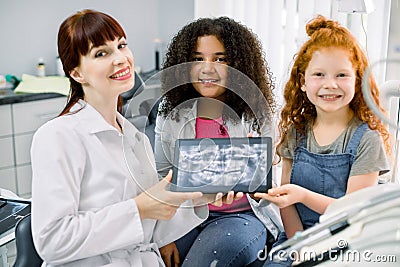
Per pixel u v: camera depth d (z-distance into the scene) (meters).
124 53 1.04
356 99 1.11
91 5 2.98
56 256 0.98
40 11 2.82
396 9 1.73
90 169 1.06
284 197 1.02
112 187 1.06
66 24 1.03
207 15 2.48
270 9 2.24
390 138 1.17
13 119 2.41
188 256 1.20
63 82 2.66
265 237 1.27
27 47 2.82
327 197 1.05
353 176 1.10
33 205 1.00
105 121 1.07
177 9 3.07
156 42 3.15
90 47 1.00
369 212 0.67
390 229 0.68
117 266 1.04
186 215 1.17
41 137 1.03
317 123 1.18
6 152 2.43
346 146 1.13
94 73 1.01
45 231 0.97
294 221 1.15
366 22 1.83
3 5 2.70
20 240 1.10
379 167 1.09
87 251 0.98
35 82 2.64
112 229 0.99
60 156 1.00
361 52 1.07
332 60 1.04
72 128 1.04
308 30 1.15
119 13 3.08
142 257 1.11
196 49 1.23
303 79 1.13
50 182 0.99
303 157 1.16
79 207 1.05
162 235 1.19
